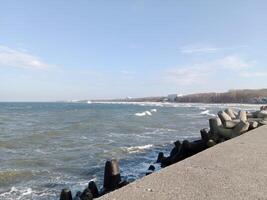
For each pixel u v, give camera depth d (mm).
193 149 14125
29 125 38531
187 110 87438
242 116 18188
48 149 20188
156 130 31969
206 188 5203
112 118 51094
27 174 13648
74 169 14500
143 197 4703
